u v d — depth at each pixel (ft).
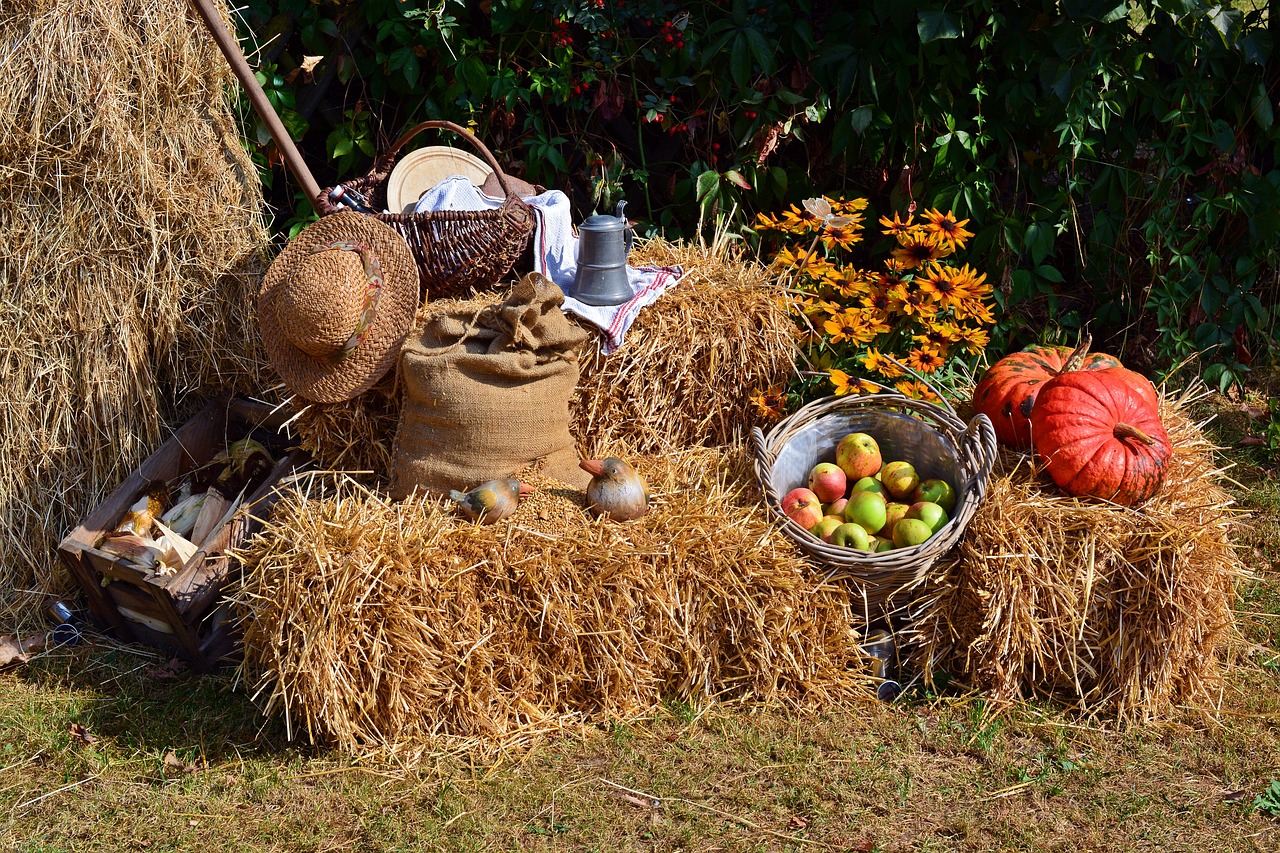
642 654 9.93
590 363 11.16
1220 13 14.01
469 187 11.75
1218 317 15.72
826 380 12.79
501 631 9.69
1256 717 10.04
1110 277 15.79
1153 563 9.89
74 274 10.90
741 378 11.83
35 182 10.66
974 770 9.42
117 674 10.62
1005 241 14.58
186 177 11.39
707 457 11.48
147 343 11.44
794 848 8.54
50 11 10.41
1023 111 14.39
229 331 11.88
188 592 10.21
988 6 13.34
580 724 9.85
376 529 9.54
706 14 13.91
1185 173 14.89
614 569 9.69
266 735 9.71
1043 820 8.83
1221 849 8.51
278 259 10.92
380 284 10.64
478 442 10.25
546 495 10.34
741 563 9.96
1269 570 12.23
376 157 13.92
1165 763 9.50
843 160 14.65
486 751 9.51
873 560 9.91
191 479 11.59
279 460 11.59
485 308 10.44
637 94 14.29
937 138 14.12
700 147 14.53
